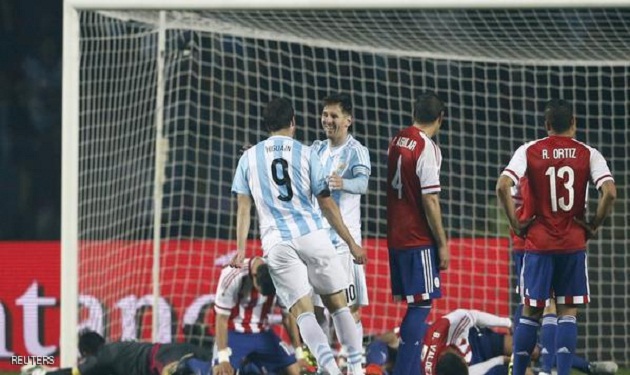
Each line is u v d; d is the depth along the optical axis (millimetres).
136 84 38906
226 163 40781
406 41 37688
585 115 41000
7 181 46750
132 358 30500
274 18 35781
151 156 39125
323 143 30375
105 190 37781
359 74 40750
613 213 40812
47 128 47375
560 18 36562
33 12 48219
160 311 38406
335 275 27250
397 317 38875
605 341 40812
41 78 47844
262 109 40438
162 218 39312
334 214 27188
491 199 40531
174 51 39719
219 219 39781
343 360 31391
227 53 40375
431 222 28219
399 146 28562
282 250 27047
